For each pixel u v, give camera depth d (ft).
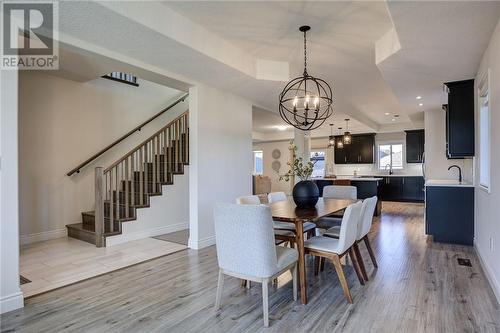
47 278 9.87
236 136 15.98
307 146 25.21
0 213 7.40
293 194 10.42
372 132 32.89
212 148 14.38
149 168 18.65
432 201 14.49
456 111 13.30
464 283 9.28
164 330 6.74
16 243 7.68
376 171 33.55
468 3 6.95
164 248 13.53
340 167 35.73
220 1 8.57
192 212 13.69
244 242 7.15
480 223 11.73
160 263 11.44
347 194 13.85
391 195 31.01
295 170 10.90
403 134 32.04
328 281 9.62
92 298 8.38
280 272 7.43
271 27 10.11
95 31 8.63
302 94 16.40
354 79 15.88
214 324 6.98
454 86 13.29
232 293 8.73
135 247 13.69
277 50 12.10
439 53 9.94
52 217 15.37
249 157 16.93
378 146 33.53
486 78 9.84
